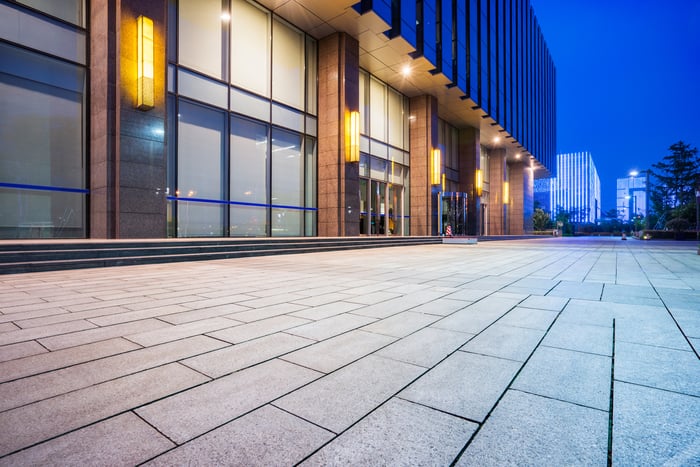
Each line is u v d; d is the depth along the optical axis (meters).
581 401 2.38
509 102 39.16
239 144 17.33
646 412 2.23
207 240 12.59
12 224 11.59
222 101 16.50
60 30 12.41
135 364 2.98
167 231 14.70
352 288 6.67
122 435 1.96
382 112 26.39
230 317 4.52
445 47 25.78
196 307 5.05
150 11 12.82
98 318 4.43
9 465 1.69
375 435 1.99
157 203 12.90
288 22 19.55
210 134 16.20
